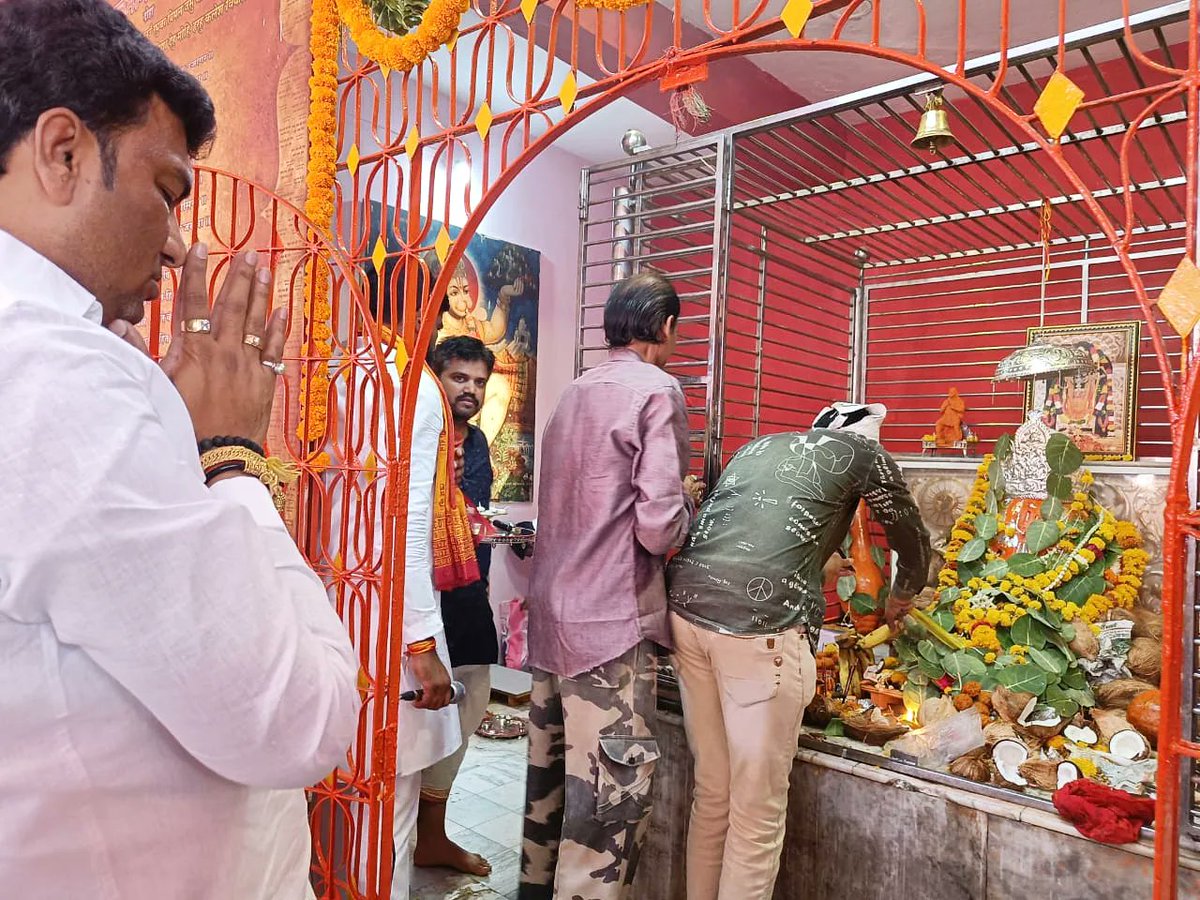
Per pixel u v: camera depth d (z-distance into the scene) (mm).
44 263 644
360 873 1511
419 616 1636
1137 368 2424
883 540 3164
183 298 810
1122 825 1424
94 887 633
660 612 1730
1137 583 2021
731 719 1629
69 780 612
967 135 3648
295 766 652
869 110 3971
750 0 3162
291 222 1527
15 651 591
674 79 1123
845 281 3955
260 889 800
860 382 3695
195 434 770
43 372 566
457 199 3705
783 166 3840
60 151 642
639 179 2611
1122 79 3312
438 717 1759
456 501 2008
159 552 571
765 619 1612
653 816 2037
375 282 1786
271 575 664
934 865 1650
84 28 644
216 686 591
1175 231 3193
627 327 1849
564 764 1918
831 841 1793
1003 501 2297
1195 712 1152
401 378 1369
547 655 1763
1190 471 1125
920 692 2002
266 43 1589
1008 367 2322
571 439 1793
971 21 3225
